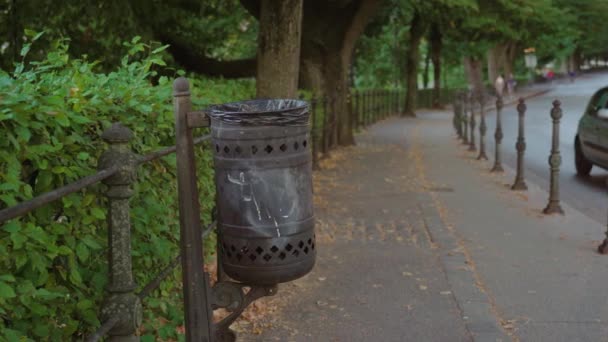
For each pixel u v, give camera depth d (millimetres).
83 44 11422
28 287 2801
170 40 16062
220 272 5180
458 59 55500
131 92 4309
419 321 5289
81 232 3377
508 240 7867
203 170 5699
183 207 3994
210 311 4070
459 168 14570
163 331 4371
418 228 8500
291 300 5777
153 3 13273
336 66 18281
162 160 4648
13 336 2668
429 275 6473
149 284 3742
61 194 2701
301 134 3895
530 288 6098
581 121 13320
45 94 3443
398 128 28125
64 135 3264
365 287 6125
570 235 8078
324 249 7496
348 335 5031
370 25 24734
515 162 15906
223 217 3926
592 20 62719
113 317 3273
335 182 12359
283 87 10805
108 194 3264
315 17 17812
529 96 56969
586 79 89875
